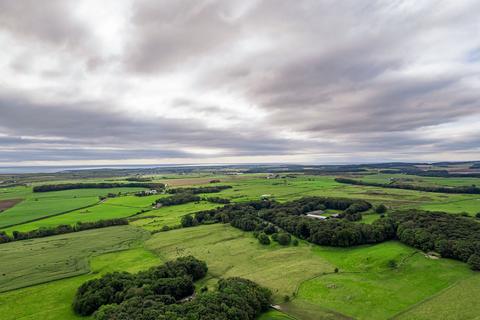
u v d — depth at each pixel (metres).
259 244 115.56
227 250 108.75
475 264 81.50
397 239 110.50
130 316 55.31
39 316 64.94
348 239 107.44
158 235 128.62
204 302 60.88
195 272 84.62
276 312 66.00
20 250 109.06
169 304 63.72
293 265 93.31
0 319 63.97
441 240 92.56
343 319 62.91
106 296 67.94
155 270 79.81
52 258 100.56
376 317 63.25
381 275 83.62
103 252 106.75
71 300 71.81
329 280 81.44
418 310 64.75
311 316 64.25
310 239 116.31
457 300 67.44
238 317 57.75
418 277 80.56
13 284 80.44
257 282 81.38
